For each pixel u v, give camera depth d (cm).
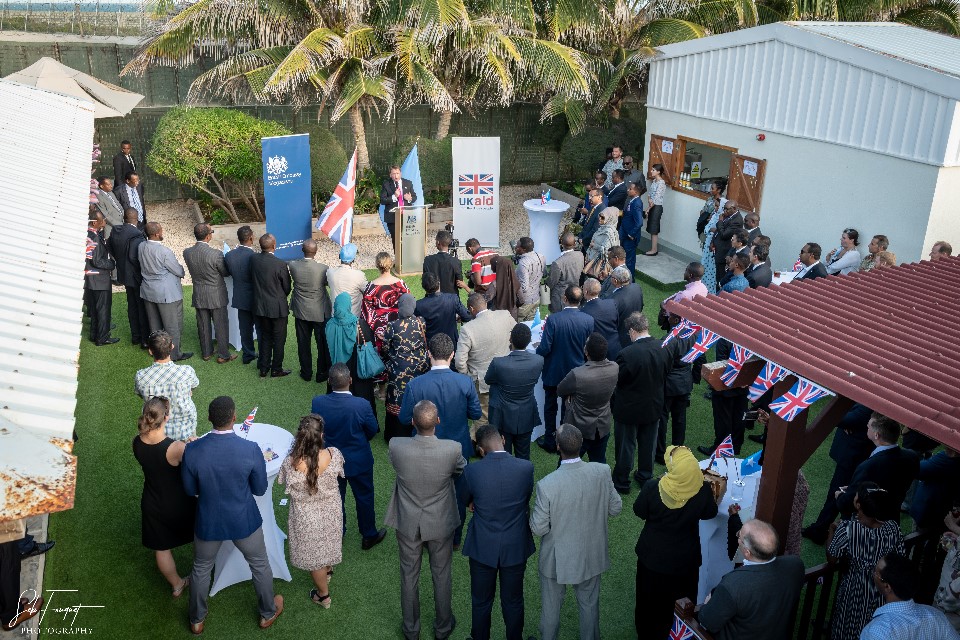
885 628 384
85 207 627
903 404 393
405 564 525
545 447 797
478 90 1691
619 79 1592
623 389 682
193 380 630
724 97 1286
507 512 498
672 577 494
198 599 535
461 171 1399
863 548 472
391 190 1299
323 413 595
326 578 570
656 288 1280
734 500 562
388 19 1460
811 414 943
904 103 1003
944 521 503
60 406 309
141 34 1670
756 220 1070
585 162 1727
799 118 1154
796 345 477
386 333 742
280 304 895
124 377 928
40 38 1712
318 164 1503
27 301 416
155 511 543
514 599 518
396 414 750
